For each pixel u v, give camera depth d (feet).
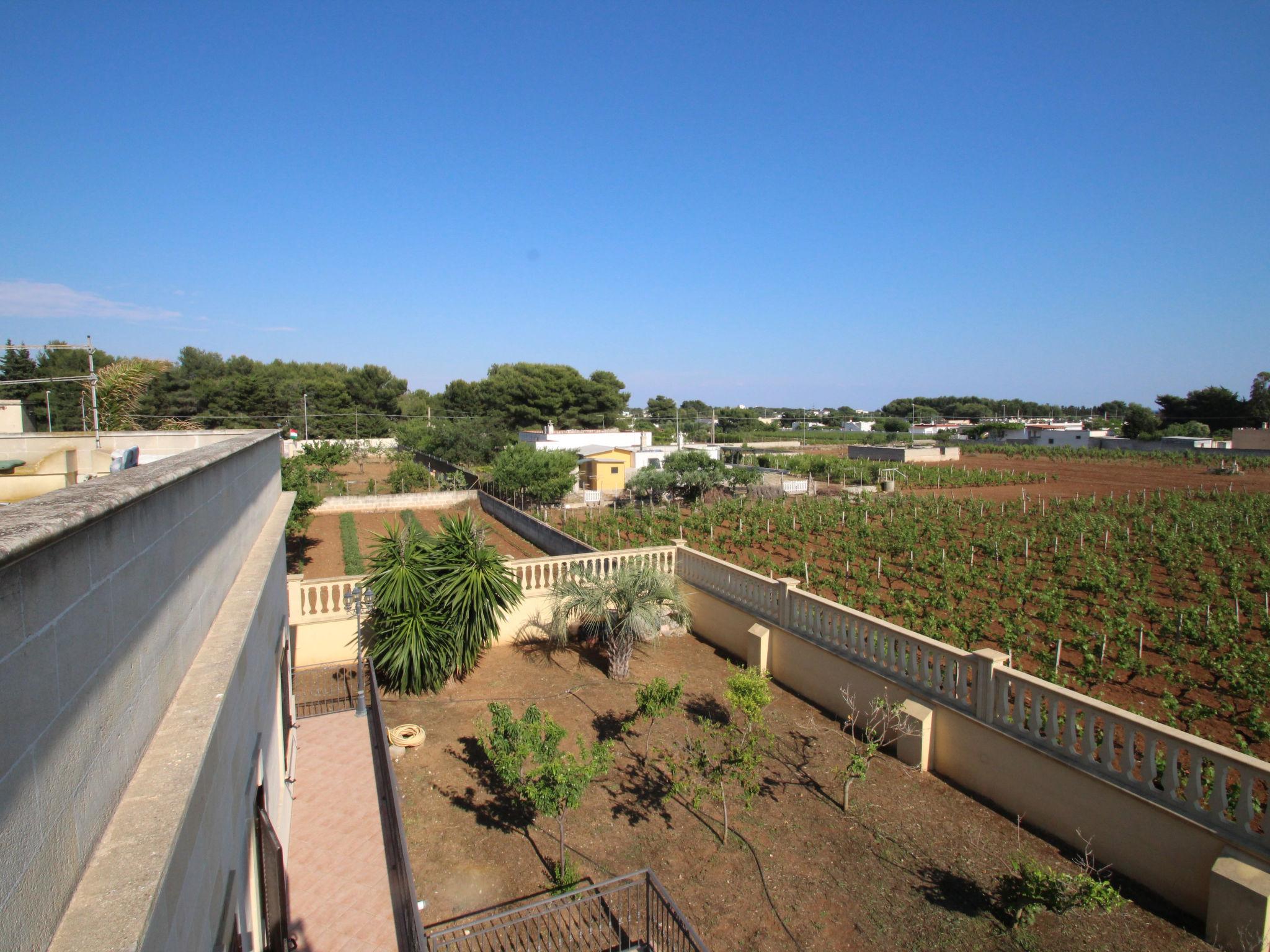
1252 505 113.19
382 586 37.81
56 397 128.36
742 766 25.94
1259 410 281.13
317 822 26.02
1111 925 19.95
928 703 29.25
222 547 14.75
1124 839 21.90
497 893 22.07
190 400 212.64
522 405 259.80
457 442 200.03
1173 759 20.86
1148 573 67.15
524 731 24.62
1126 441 265.54
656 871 22.99
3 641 4.60
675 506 125.90
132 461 27.86
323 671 41.29
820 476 178.09
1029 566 71.41
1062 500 131.34
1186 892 20.22
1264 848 18.52
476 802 27.30
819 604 35.86
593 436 184.75
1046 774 24.34
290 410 238.07
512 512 113.09
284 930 18.54
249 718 14.57
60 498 6.53
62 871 5.63
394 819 22.44
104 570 6.91
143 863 6.25
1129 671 42.39
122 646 7.48
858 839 24.49
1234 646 44.14
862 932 20.21
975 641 47.34
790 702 36.22
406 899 17.97
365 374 293.23
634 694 37.29
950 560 77.66
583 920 20.74
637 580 40.96
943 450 239.50
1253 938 17.94
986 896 21.47
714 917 20.92
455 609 38.14
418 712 35.73
